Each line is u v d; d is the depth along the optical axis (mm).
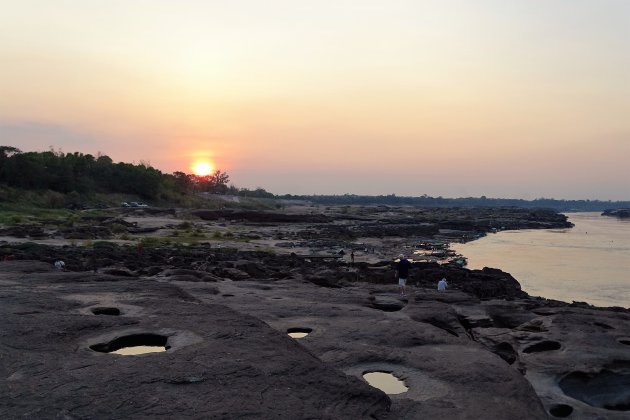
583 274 44156
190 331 10383
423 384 9680
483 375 10180
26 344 9125
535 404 9227
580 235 97312
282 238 67438
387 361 10922
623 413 10195
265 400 7016
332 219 111875
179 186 137625
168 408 6516
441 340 12773
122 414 6301
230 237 60125
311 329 13461
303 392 7648
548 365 12594
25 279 16625
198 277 23984
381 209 184125
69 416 6176
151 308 12453
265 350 9250
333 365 10602
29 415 6156
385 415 7945
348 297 18578
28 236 46531
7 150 87750
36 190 88062
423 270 35500
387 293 20906
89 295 13922
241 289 19375
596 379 12062
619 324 16422
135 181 115312
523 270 46594
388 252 56812
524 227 123188
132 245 44531
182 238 54562
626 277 42531
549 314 18125
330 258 45875
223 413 6457
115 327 10617
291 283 22375
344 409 7465
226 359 8539
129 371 7777
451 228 106250
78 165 106625
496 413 8523
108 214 80312
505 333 15469
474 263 51625
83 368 7887
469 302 19625
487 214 164250
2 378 7418
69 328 10242
